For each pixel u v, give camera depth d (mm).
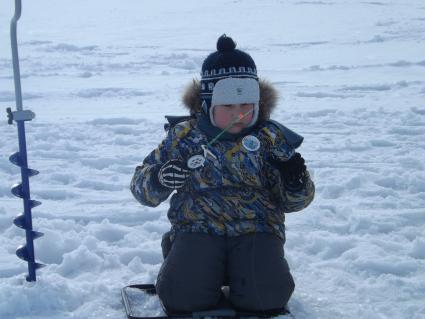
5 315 2697
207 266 2641
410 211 4109
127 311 2670
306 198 2686
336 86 9773
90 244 3521
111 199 4555
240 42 16984
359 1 29016
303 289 2982
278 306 2660
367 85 9734
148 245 3572
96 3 33406
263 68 12156
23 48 16359
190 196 2756
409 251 3438
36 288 2809
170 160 2590
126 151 6000
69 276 3168
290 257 3340
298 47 15805
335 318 2680
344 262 3293
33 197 4617
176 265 2639
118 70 12625
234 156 2713
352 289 2979
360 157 5625
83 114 7977
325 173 5094
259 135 2754
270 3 29250
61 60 13898
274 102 2871
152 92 9695
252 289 2623
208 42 17469
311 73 11398
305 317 2686
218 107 2697
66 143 6215
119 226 3900
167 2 32219
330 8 26531
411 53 13930
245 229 2703
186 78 11383
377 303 2822
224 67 2688
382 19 21891
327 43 16438
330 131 6727
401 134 6551
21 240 3656
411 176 4891
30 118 2752
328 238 3596
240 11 26609
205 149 2676
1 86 10492
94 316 2688
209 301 2652
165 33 20047
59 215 4125
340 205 4289
